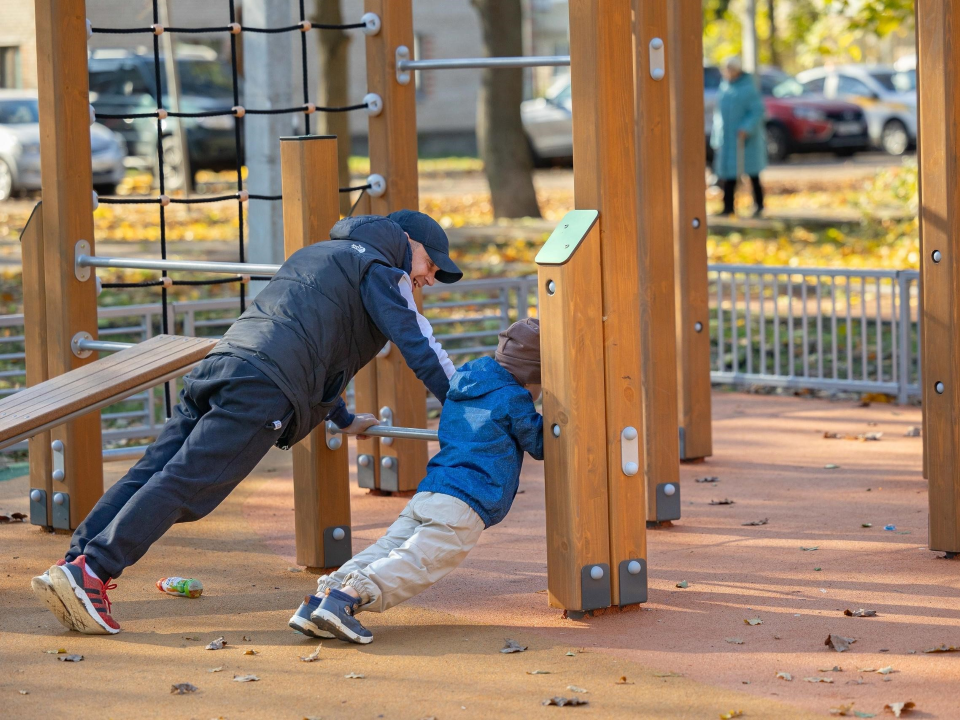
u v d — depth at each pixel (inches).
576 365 482.3
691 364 792.3
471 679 433.4
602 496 497.7
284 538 644.7
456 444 485.4
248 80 1064.2
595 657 455.8
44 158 640.4
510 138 2100.1
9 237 1910.7
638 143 650.8
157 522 474.9
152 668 448.5
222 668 446.9
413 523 484.4
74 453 646.5
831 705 404.2
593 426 491.2
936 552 588.4
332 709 406.6
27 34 2620.6
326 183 548.1
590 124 482.0
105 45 2503.7
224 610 521.7
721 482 749.9
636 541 507.2
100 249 1820.9
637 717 396.8
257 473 805.2
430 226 520.7
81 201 642.2
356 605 468.8
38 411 526.9
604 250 484.1
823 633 478.9
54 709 408.8
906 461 789.2
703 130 775.7
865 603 515.8
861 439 855.1
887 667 437.4
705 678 431.8
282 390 473.7
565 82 3157.0
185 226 2100.1
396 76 693.3
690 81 766.5
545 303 483.2
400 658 456.8
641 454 504.7
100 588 478.6
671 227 647.1
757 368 1160.2
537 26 4379.9
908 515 661.9
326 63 1536.7
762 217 2044.8
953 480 568.7
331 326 485.1
